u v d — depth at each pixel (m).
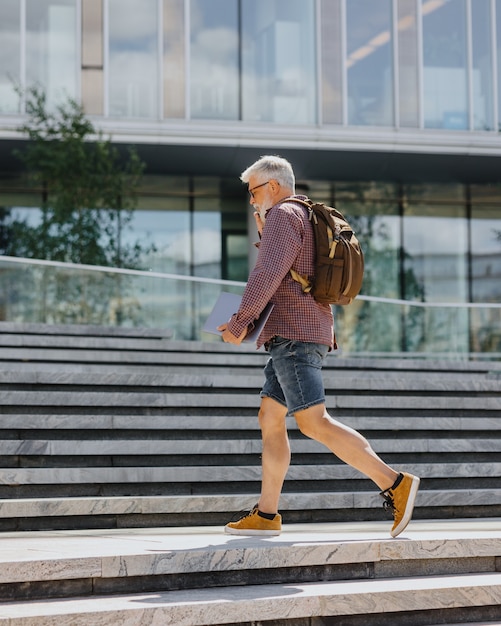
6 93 19.69
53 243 18.61
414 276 23.08
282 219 4.99
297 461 7.70
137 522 6.30
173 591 4.37
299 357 5.04
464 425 8.67
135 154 19.20
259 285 4.88
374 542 4.79
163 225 21.88
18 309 12.61
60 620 3.78
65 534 5.79
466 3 21.59
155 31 20.42
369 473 5.02
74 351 11.21
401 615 4.42
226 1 20.75
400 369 12.20
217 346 12.56
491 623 4.50
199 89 20.53
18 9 19.92
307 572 4.68
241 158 20.72
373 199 22.94
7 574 4.09
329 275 5.00
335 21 21.06
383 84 21.22
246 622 4.09
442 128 21.39
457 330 13.78
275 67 20.84
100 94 20.11
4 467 7.10
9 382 9.00
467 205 23.45
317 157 20.83
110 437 7.86
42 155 18.52
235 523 5.42
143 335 13.02
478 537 5.00
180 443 7.49
